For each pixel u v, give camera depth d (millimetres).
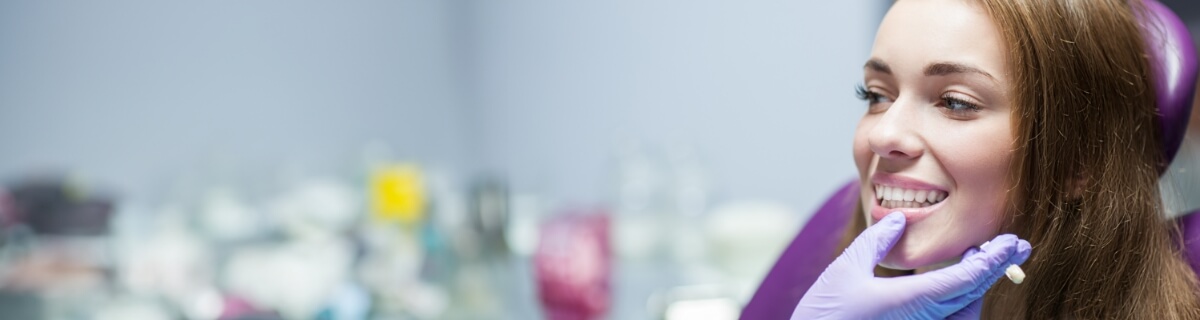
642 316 1512
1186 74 736
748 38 1973
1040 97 674
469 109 3094
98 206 2143
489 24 2984
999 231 695
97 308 1711
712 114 2080
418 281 1845
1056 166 688
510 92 2904
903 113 697
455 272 1962
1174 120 738
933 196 697
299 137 2717
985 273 660
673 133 2209
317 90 2752
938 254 694
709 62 2082
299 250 1901
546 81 2705
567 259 1548
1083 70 683
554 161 2695
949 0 692
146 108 2477
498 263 2059
